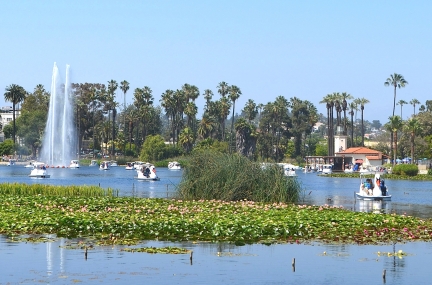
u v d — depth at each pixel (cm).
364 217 4219
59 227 3706
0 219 3962
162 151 18525
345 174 14538
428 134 17700
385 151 19988
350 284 2550
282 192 5547
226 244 3303
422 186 10162
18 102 19238
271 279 2602
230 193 5488
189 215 4222
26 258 2923
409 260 2994
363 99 19800
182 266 2795
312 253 3119
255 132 18725
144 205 4953
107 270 2702
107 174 13438
